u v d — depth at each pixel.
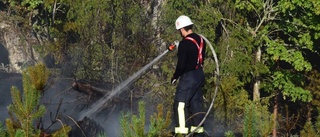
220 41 30.89
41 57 28.36
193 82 9.73
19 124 6.66
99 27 25.05
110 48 24.83
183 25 9.88
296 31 33.62
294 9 33.12
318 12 31.50
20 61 33.06
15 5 33.94
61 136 6.93
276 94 33.28
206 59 29.12
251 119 7.09
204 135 10.33
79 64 23.05
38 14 33.41
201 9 30.23
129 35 25.17
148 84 21.64
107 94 15.02
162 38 25.16
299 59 33.16
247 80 31.27
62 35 27.56
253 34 33.16
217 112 18.77
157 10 30.20
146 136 6.78
